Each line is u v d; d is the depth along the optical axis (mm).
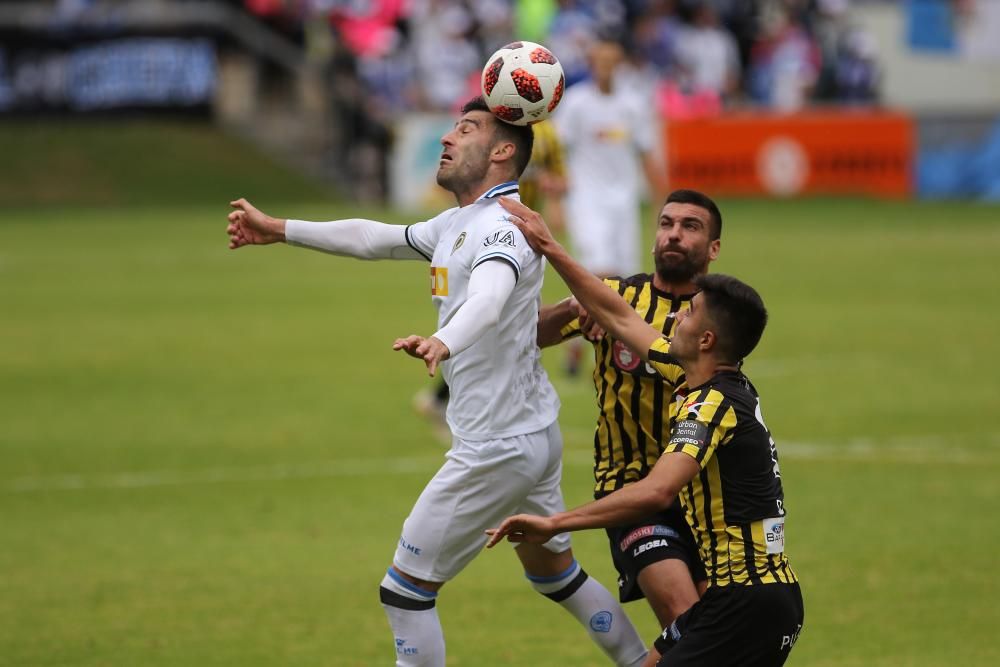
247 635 22641
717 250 19953
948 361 48188
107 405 41594
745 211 102375
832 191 110000
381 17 117562
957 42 122250
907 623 23109
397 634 18531
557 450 18922
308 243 19719
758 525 16375
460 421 18172
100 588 25141
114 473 33531
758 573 16312
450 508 18125
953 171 110250
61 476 33281
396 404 41812
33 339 53906
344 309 62656
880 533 28391
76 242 87312
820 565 26344
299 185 111188
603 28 119812
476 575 26453
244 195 108062
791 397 42188
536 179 38656
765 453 16438
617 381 19359
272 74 116625
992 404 41094
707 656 16328
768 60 125438
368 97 115125
